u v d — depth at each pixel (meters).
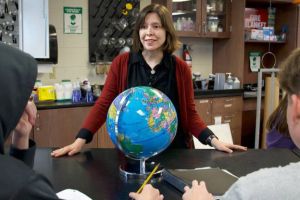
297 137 0.81
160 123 1.36
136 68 2.02
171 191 1.30
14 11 3.37
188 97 2.01
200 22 4.45
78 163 1.60
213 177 1.34
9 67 0.69
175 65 2.01
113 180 1.40
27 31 3.41
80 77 4.07
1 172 0.65
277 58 5.23
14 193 0.63
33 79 0.72
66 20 3.93
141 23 1.98
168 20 1.99
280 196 0.73
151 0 4.37
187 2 4.39
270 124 1.82
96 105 1.94
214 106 4.34
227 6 4.66
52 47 3.57
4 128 0.68
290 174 0.76
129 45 4.10
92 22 3.99
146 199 1.09
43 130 3.31
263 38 4.84
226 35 4.70
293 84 0.79
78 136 1.85
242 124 4.99
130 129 1.34
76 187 1.33
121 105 1.36
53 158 1.66
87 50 4.07
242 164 1.60
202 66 4.97
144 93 1.39
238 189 0.77
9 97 0.68
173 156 1.71
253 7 5.07
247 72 5.16
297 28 4.98
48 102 3.51
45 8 3.45
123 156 1.68
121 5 4.04
